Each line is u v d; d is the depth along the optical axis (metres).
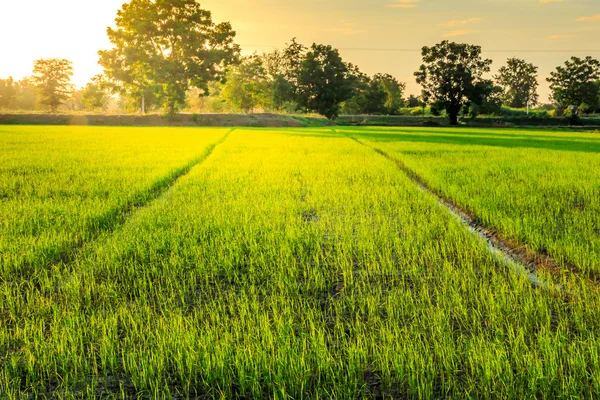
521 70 142.50
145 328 4.85
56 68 113.00
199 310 5.39
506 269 6.80
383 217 9.76
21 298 5.67
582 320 4.90
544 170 16.92
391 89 126.56
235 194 12.41
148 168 17.08
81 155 21.80
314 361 4.16
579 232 8.44
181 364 4.02
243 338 4.61
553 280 6.36
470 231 9.09
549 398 3.67
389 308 5.17
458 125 90.06
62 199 11.37
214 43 74.94
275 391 3.77
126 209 10.73
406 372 3.97
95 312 5.31
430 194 12.44
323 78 98.56
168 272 6.55
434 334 4.56
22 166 17.47
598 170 16.92
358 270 6.75
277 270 6.62
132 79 72.25
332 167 18.03
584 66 104.50
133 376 3.95
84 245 7.79
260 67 93.81
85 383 3.98
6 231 8.36
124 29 72.56
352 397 3.74
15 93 150.12
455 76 89.25
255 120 79.44
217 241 7.88
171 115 73.38
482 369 3.96
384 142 33.44
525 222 8.90
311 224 9.11
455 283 5.99
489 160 20.55
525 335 4.66
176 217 9.72
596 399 3.67
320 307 5.45
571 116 91.19
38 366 4.19
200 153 22.89
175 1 71.31
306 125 82.06
